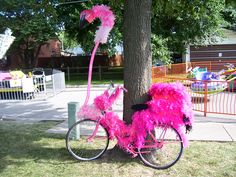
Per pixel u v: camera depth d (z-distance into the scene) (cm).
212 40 2134
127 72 556
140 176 502
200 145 633
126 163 545
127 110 561
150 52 557
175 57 2427
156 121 513
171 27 2050
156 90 521
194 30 1997
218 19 1988
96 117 561
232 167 525
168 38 2017
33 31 1941
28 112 1069
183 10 827
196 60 2295
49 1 1020
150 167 529
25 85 1325
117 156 566
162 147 569
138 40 543
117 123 546
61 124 855
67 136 586
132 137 533
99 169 530
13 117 987
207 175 498
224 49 2258
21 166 557
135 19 538
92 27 1936
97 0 1802
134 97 552
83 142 662
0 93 1339
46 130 794
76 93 1490
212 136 691
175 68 1609
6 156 608
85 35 2047
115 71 2633
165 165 525
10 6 1903
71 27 2108
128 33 546
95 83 1836
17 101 1296
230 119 866
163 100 513
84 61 2809
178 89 510
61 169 538
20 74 1370
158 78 1254
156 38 1880
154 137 543
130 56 550
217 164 537
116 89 555
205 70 1470
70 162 566
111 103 557
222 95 1269
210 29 2008
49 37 2052
